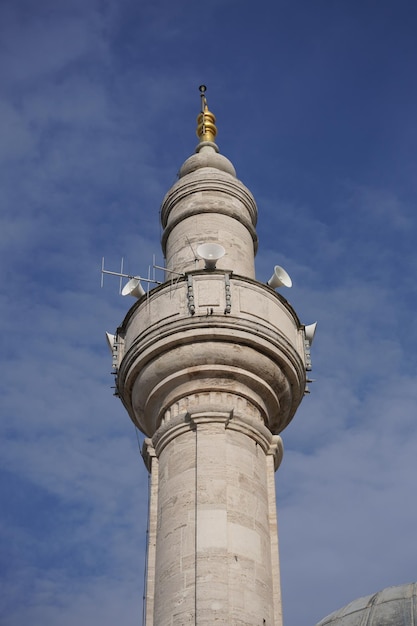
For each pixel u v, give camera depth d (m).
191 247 27.98
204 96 35.19
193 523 21.94
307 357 26.33
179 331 24.58
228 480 22.62
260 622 20.81
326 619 27.25
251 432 23.88
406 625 25.56
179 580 21.12
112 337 26.88
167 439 23.83
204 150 32.75
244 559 21.52
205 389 24.38
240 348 24.55
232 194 29.70
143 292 26.81
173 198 29.95
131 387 25.56
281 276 26.94
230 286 25.52
